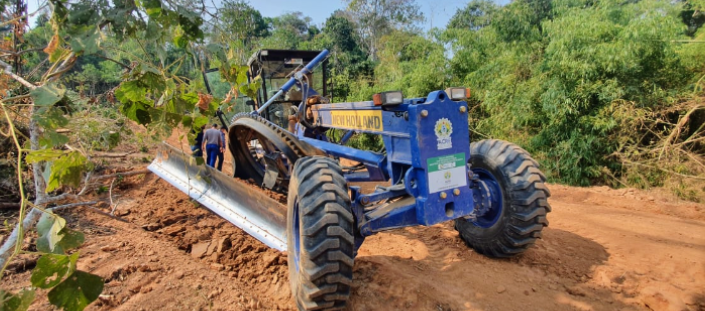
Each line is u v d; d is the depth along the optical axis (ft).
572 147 25.53
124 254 12.75
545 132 26.96
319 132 16.76
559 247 13.47
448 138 10.11
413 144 9.88
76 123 7.29
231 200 15.39
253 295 10.94
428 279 11.46
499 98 29.71
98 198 19.31
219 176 15.98
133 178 22.71
